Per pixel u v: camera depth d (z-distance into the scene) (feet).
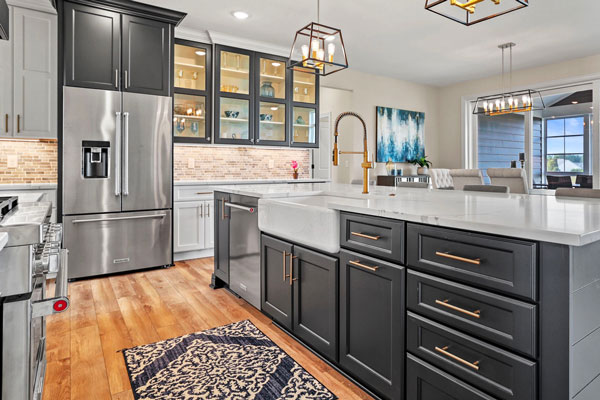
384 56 17.70
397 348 4.84
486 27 14.14
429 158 23.80
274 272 7.60
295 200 8.42
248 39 15.07
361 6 12.32
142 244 12.03
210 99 14.56
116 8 11.39
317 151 23.09
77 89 10.80
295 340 7.13
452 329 4.17
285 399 5.28
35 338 4.14
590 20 13.53
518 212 4.61
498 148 21.59
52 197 11.00
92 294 9.79
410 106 22.81
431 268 4.36
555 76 18.88
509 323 3.63
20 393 3.27
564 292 3.26
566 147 18.92
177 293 9.90
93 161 11.12
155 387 5.57
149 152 11.99
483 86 21.84
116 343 6.98
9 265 3.23
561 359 3.30
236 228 9.21
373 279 5.19
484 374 3.86
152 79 12.03
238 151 16.43
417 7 12.42
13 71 10.65
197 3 12.03
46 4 10.87
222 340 7.11
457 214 4.43
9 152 11.82
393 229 4.83
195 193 13.62
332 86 19.45
